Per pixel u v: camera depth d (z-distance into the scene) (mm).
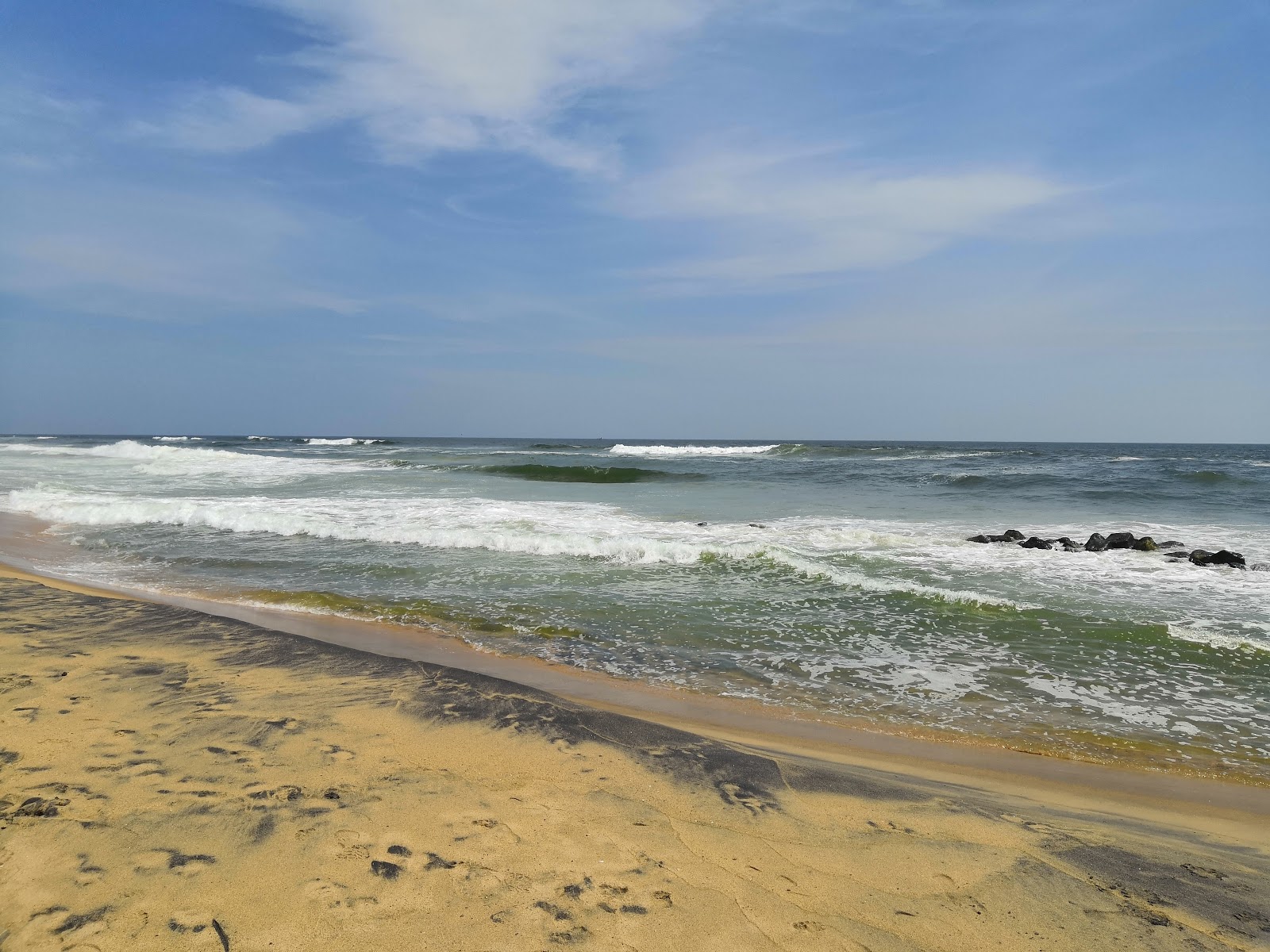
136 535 12336
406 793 3252
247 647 5645
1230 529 13320
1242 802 3838
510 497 17984
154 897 2383
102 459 32031
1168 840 3271
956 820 3332
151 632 5977
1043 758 4418
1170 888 2799
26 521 13773
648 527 13008
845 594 8367
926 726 4902
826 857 2910
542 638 6832
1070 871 2896
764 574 9406
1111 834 3301
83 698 4312
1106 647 6531
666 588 8703
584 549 10750
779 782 3650
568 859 2758
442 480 22828
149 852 2645
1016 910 2590
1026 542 11500
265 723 4031
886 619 7418
